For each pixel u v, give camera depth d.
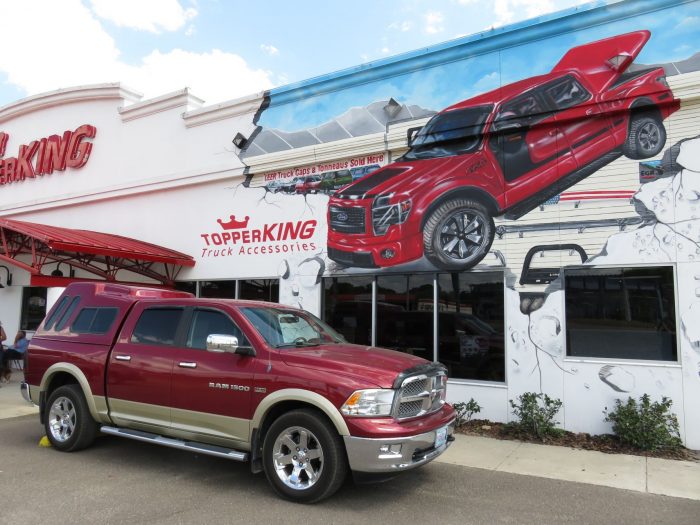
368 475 4.88
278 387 5.22
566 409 7.89
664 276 7.58
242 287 11.58
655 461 6.63
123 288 7.10
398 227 9.59
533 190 8.46
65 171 15.13
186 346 6.01
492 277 8.72
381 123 10.02
